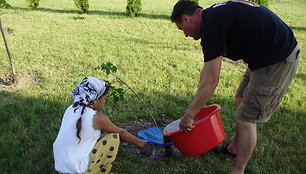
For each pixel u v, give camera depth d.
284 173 3.15
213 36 2.51
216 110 3.03
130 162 3.28
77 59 6.79
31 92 5.09
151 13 14.00
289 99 4.98
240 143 2.92
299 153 3.49
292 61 2.70
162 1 18.98
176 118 4.34
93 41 8.37
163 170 3.17
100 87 2.77
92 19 11.87
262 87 2.71
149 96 4.99
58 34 9.17
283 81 2.75
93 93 2.74
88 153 2.77
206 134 2.96
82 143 2.73
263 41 2.58
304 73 6.30
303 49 8.20
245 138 2.88
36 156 3.35
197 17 2.68
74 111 2.74
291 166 3.26
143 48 7.77
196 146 2.98
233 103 4.79
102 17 12.48
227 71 6.27
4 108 4.43
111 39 8.67
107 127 2.86
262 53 2.64
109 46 7.90
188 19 2.68
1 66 6.34
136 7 12.76
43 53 7.25
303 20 12.98
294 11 15.59
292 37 2.75
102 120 2.79
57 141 2.74
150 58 6.98
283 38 2.64
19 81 5.62
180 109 4.55
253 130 2.88
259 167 3.25
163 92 5.14
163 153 3.53
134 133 3.94
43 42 8.23
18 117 4.20
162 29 10.30
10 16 12.05
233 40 2.60
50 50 7.52
